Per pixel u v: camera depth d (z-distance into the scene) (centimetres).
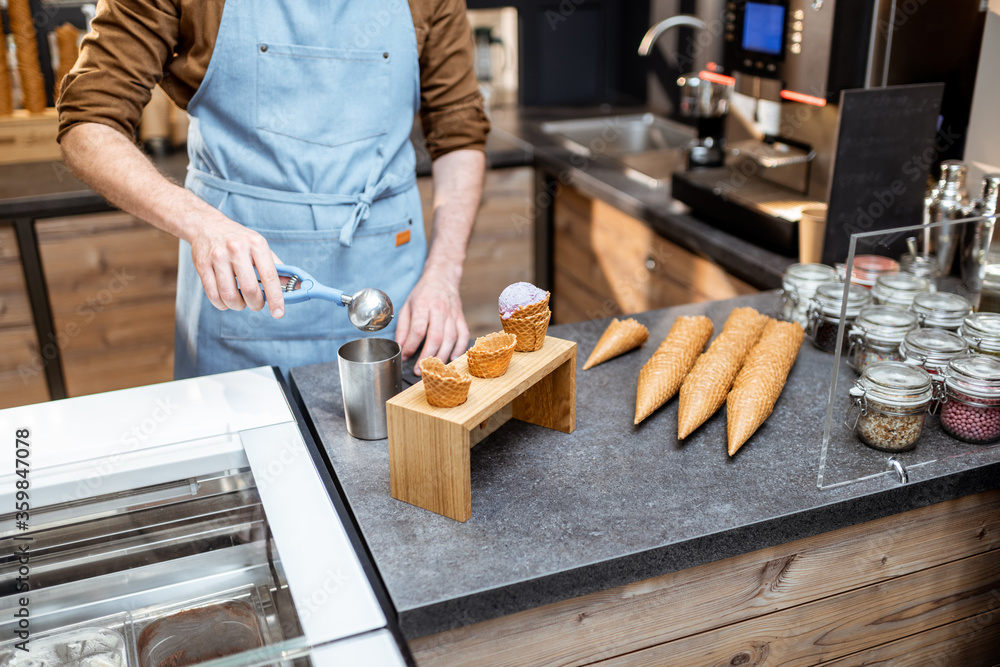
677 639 92
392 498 92
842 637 103
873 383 100
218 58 126
